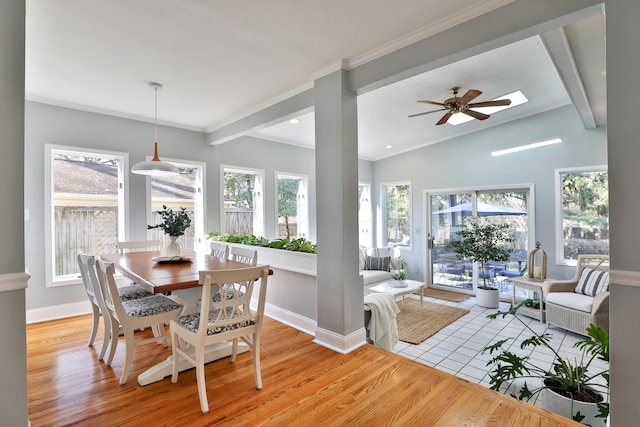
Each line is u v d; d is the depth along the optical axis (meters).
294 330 3.28
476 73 3.54
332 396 2.09
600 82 3.32
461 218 6.07
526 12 1.94
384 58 2.61
